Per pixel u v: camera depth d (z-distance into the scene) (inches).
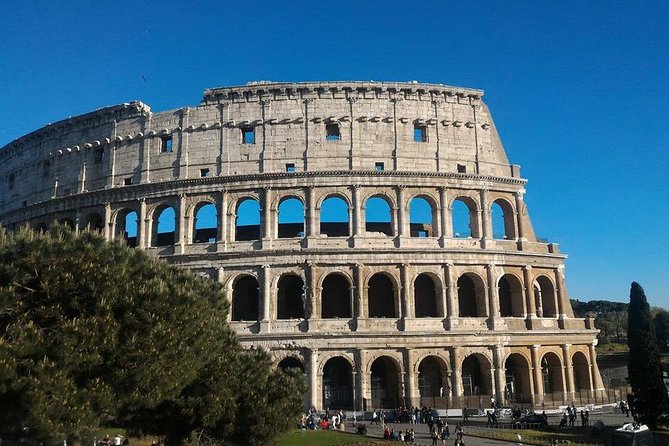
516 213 3607.3
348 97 3516.2
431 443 2380.7
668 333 7313.0
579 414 3208.7
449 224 3422.7
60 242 1205.7
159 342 1222.9
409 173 3400.6
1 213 4099.4
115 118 3730.3
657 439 2628.0
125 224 3639.3
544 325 3494.1
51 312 1118.4
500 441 2461.9
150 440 2267.5
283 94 3521.2
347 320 3213.6
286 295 3518.7
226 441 1667.1
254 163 3442.4
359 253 3270.2
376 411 3011.8
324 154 3435.0
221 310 1804.9
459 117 3609.7
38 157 4015.8
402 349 3193.9
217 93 3538.4
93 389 1125.1
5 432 1066.7
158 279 1332.4
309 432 2591.0
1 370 1001.5
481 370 3358.8
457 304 3321.9
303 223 3695.9
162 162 3558.1
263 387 1720.0
